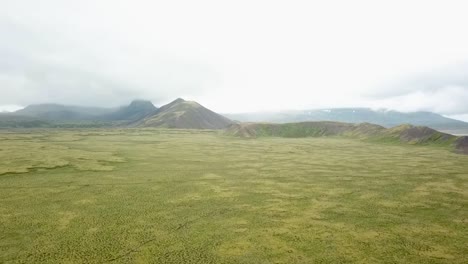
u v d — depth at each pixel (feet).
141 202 202.69
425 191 236.43
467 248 135.74
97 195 217.97
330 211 187.42
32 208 187.11
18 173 289.94
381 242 141.90
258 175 297.94
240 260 124.47
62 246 135.54
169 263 121.49
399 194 227.61
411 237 147.64
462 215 179.93
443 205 199.62
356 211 187.32
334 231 155.12
